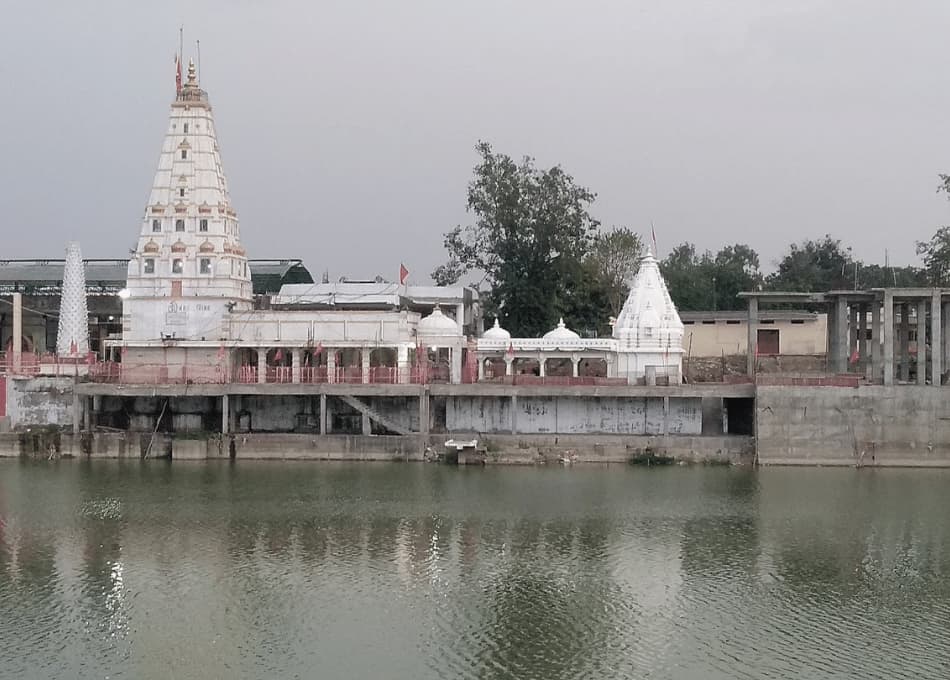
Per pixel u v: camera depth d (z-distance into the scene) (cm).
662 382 7775
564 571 4850
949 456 7288
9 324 9606
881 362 7975
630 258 11138
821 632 4150
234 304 8025
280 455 7488
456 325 8425
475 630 4144
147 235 7994
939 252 10381
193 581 4697
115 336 9175
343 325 7819
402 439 7469
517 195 10375
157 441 7525
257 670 3784
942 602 4484
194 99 8119
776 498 6288
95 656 3903
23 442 7575
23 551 5134
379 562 4966
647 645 4009
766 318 9888
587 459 7431
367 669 3791
